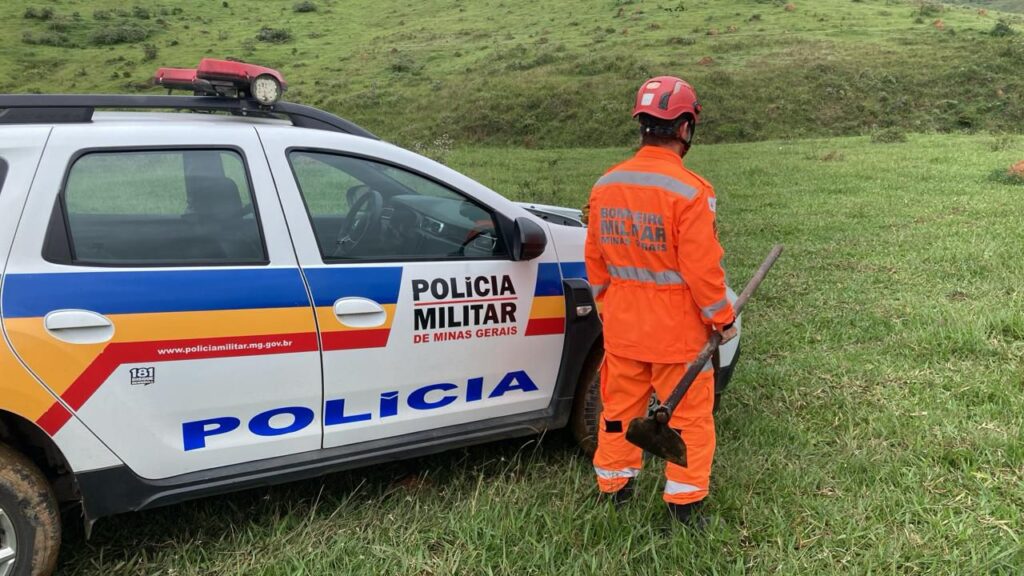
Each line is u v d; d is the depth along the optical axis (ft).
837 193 38.42
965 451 10.66
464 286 9.93
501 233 10.44
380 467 11.05
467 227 10.35
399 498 10.18
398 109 121.49
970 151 55.83
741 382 13.92
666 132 8.52
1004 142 59.06
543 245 10.08
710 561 8.41
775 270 22.76
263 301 8.61
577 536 9.05
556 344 10.81
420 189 10.09
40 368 7.51
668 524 9.26
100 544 9.15
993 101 104.83
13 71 159.02
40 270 7.65
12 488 7.52
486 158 74.59
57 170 7.93
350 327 9.12
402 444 9.71
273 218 8.88
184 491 8.46
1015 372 13.60
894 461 10.58
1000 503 9.39
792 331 16.92
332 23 214.48
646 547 8.52
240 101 9.59
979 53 120.47
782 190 40.47
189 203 8.58
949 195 34.76
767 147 72.69
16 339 7.39
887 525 9.15
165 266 8.26
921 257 22.88
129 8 222.48
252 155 8.94
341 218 9.50
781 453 10.99
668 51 139.44
